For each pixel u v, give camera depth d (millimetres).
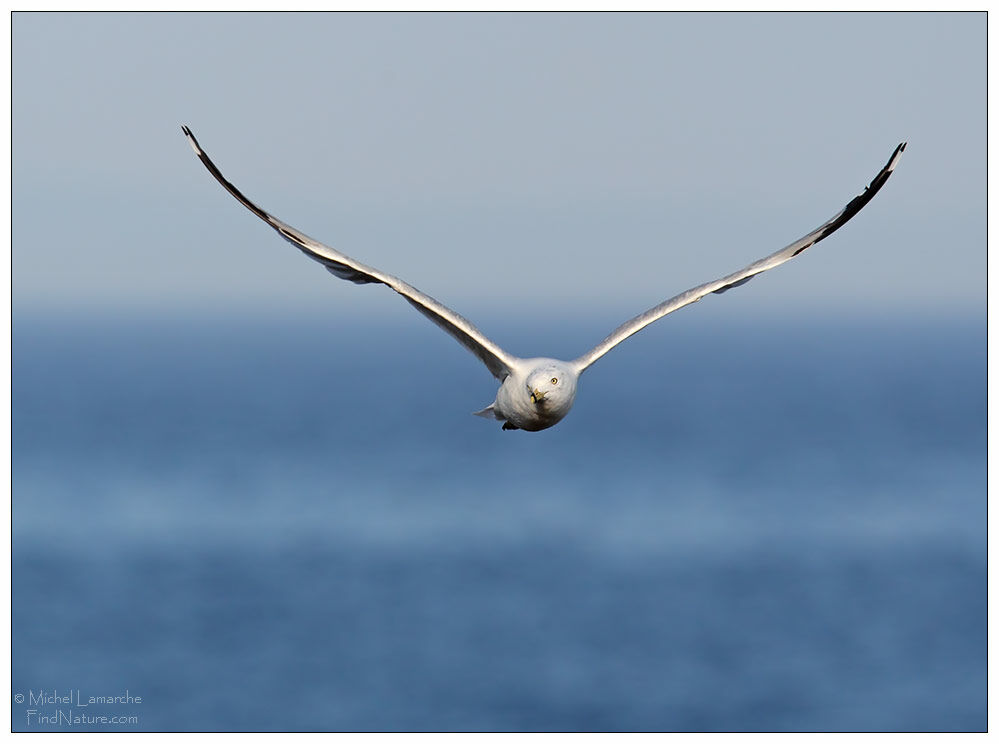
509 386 13977
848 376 163375
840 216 14469
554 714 32469
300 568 43094
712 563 44281
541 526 50062
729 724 32281
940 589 41562
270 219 13570
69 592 40688
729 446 80812
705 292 14328
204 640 36469
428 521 50938
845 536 49531
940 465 70875
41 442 81438
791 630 37156
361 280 13680
